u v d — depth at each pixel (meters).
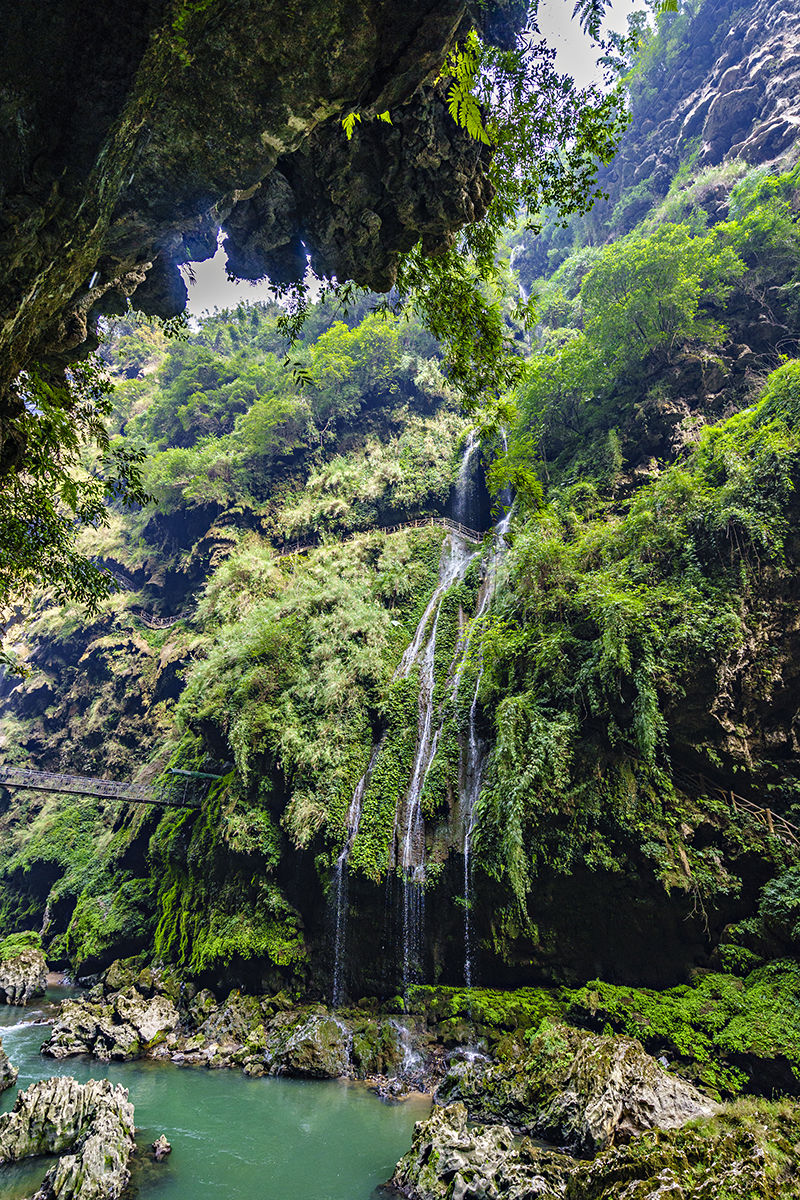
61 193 4.14
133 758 34.94
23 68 3.65
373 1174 10.44
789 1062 11.61
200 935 21.22
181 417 46.38
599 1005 14.17
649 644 15.88
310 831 19.12
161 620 40.66
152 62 4.02
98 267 5.83
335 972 18.00
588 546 19.05
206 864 22.34
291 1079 14.86
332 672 22.83
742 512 16.36
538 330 40.25
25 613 44.19
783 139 30.50
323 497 36.06
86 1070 15.39
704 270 23.44
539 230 7.22
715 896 14.17
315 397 40.53
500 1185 8.99
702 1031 12.91
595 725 16.39
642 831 14.84
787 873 13.73
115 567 44.56
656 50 44.00
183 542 42.31
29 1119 10.86
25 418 6.13
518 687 18.27
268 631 24.83
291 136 5.28
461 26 5.61
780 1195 7.38
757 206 25.25
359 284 7.57
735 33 37.81
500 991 15.84
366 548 29.77
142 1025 17.97
